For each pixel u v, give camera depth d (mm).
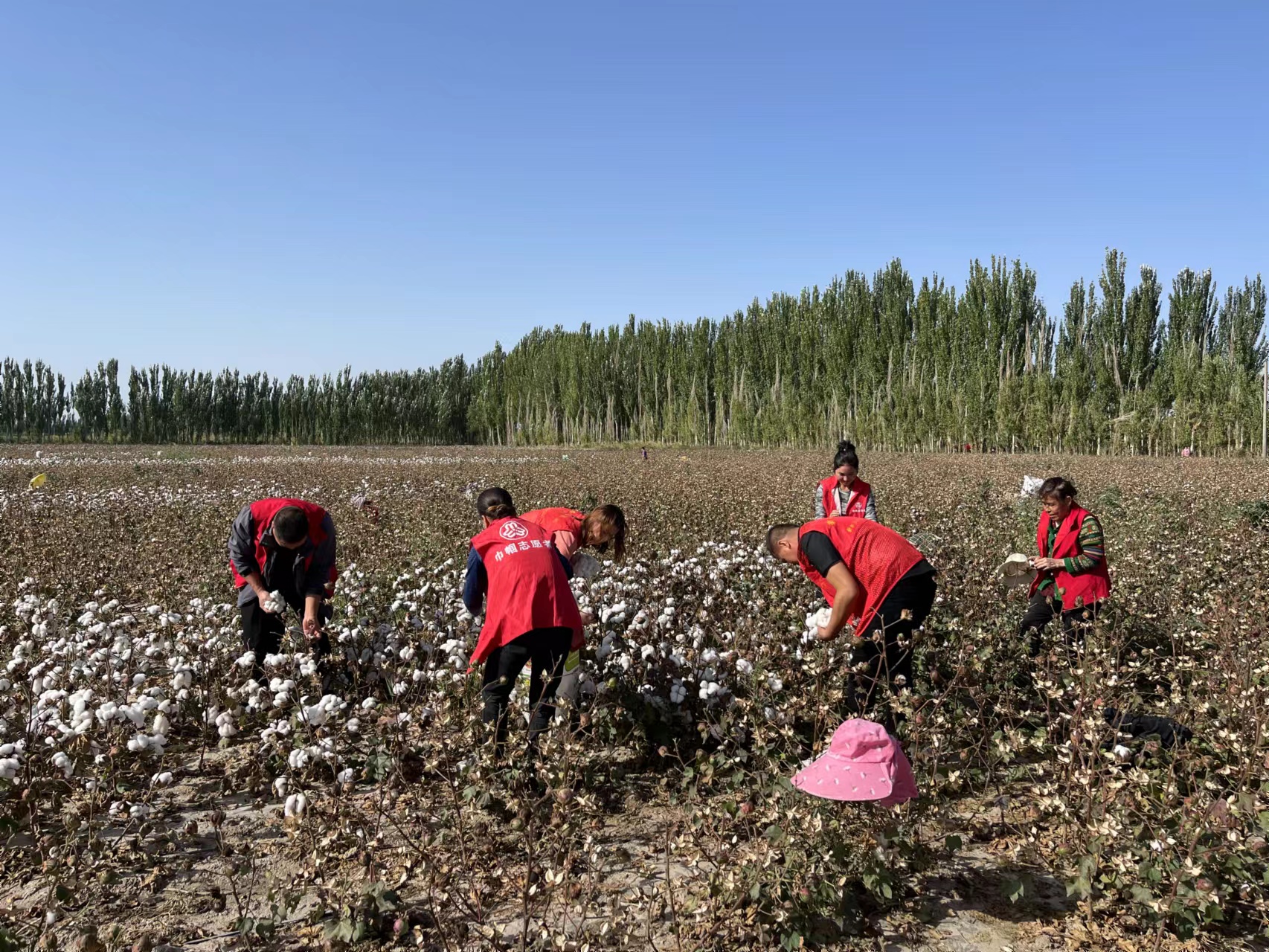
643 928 3070
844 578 4137
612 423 65125
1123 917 3191
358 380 78375
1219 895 3086
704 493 14492
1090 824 3346
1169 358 40031
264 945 3016
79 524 11008
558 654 4289
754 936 3080
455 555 8141
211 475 21406
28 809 3779
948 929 3154
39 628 5004
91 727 4035
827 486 6457
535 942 2852
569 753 3877
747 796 3852
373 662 5195
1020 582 6156
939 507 11922
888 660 4457
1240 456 33156
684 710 4797
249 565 5035
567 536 4703
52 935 2820
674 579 6484
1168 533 9680
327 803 3705
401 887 3293
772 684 4336
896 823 3424
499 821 3883
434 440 80938
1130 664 5082
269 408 75875
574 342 68188
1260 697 4289
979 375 42219
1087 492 14664
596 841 3676
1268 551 8219
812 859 3256
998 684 5199
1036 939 3088
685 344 61188
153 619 6020
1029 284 43156
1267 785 3684
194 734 4922
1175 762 4047
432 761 3877
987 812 4035
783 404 51312
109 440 68562
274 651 5250
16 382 66875
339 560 8586
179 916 3229
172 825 3932
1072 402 38906
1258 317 41062
